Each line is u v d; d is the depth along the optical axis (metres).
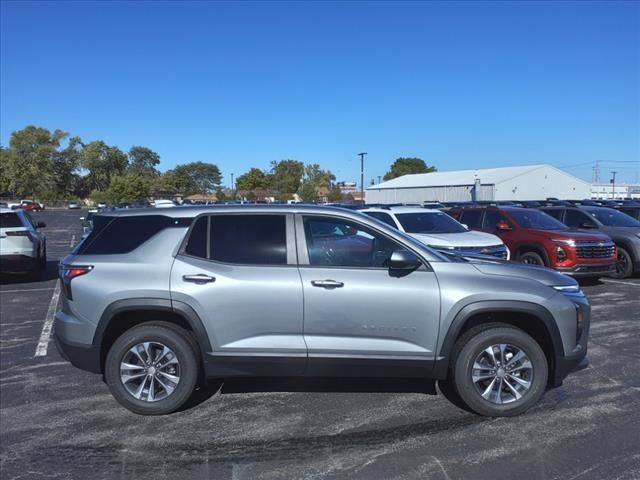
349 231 4.79
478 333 4.63
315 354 4.59
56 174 113.00
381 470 3.84
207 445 4.25
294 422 4.63
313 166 97.19
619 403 4.98
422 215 11.90
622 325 7.97
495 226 12.88
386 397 5.14
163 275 4.66
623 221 13.58
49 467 3.96
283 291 4.59
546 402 5.01
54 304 10.16
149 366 4.73
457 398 5.10
